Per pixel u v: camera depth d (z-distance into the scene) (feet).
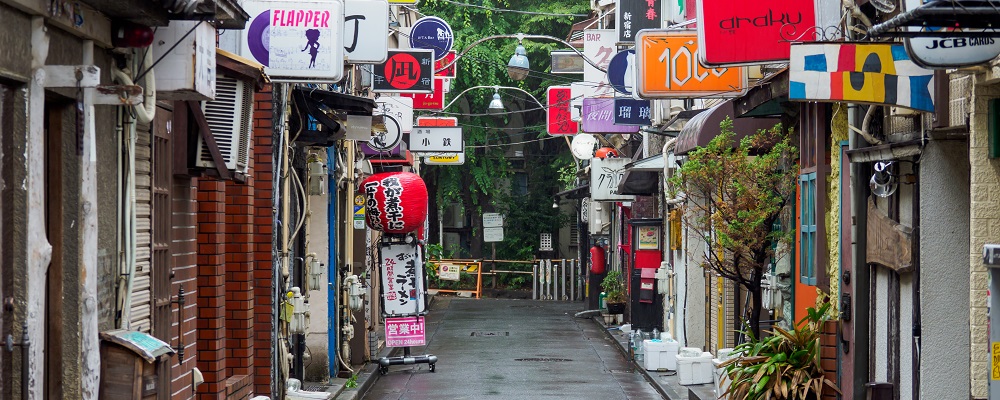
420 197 98.68
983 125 39.75
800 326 64.08
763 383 55.26
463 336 139.74
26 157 29.68
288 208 73.15
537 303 209.97
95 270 33.40
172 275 45.16
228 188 60.59
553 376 98.53
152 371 35.65
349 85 97.45
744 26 56.49
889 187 50.80
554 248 250.98
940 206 46.88
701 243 104.58
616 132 127.95
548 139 244.63
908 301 49.62
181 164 45.27
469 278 236.43
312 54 58.65
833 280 58.65
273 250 67.92
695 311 105.50
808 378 56.03
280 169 69.05
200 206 53.67
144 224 40.50
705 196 70.59
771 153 66.08
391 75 101.60
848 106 53.31
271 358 67.67
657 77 73.15
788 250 70.23
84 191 32.71
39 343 30.22
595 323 162.61
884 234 51.31
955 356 47.11
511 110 239.09
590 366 107.34
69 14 31.37
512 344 129.59
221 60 45.16
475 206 245.86
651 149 130.62
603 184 140.36
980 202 39.91
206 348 53.72
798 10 56.24
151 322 41.14
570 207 250.16
